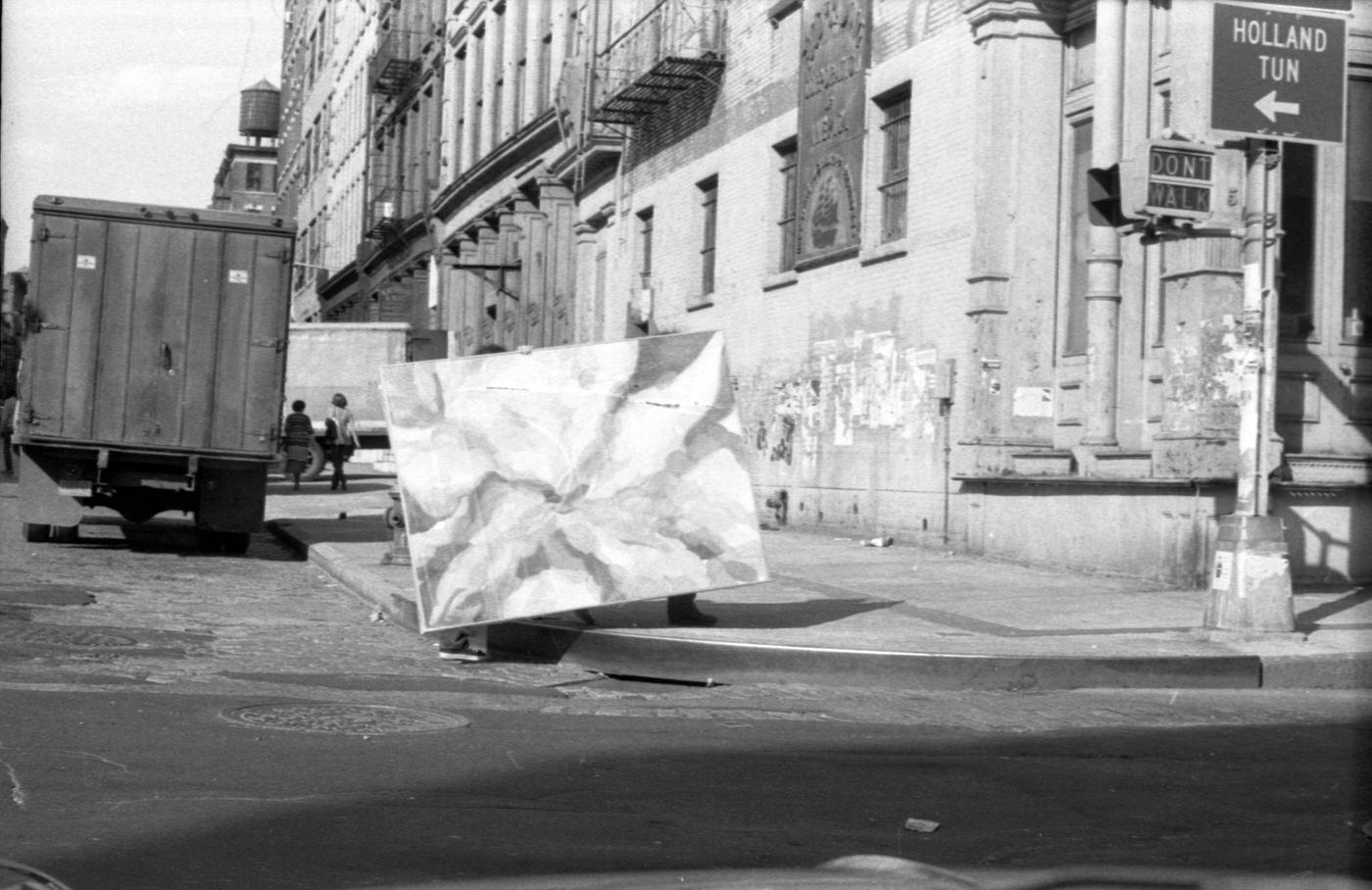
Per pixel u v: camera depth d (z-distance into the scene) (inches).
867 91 767.1
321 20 3014.3
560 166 1299.2
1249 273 420.2
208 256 668.1
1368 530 540.4
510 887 79.6
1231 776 265.3
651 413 414.3
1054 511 603.8
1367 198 569.3
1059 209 649.6
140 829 199.5
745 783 248.5
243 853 189.9
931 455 697.0
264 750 257.8
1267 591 411.8
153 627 431.5
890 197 757.3
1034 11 642.2
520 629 410.0
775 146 892.6
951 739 301.6
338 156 2679.6
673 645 382.6
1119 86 601.0
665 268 1061.1
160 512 717.9
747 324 920.9
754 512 420.2
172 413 665.0
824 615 461.7
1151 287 588.7
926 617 459.2
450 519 398.0
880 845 208.8
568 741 282.2
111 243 660.1
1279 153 414.6
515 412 405.7
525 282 1433.3
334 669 369.7
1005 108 647.8
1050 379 647.8
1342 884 168.7
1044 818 228.7
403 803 222.8
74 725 269.6
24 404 654.5
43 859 183.3
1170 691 375.6
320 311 2898.6
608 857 195.5
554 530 405.4
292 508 1049.5
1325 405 561.9
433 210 1800.0
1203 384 528.4
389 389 399.5
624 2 1149.7
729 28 957.8
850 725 316.2
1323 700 368.2
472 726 294.5
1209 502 522.3
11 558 629.3
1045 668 373.4
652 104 1063.0
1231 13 403.2
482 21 1628.9
